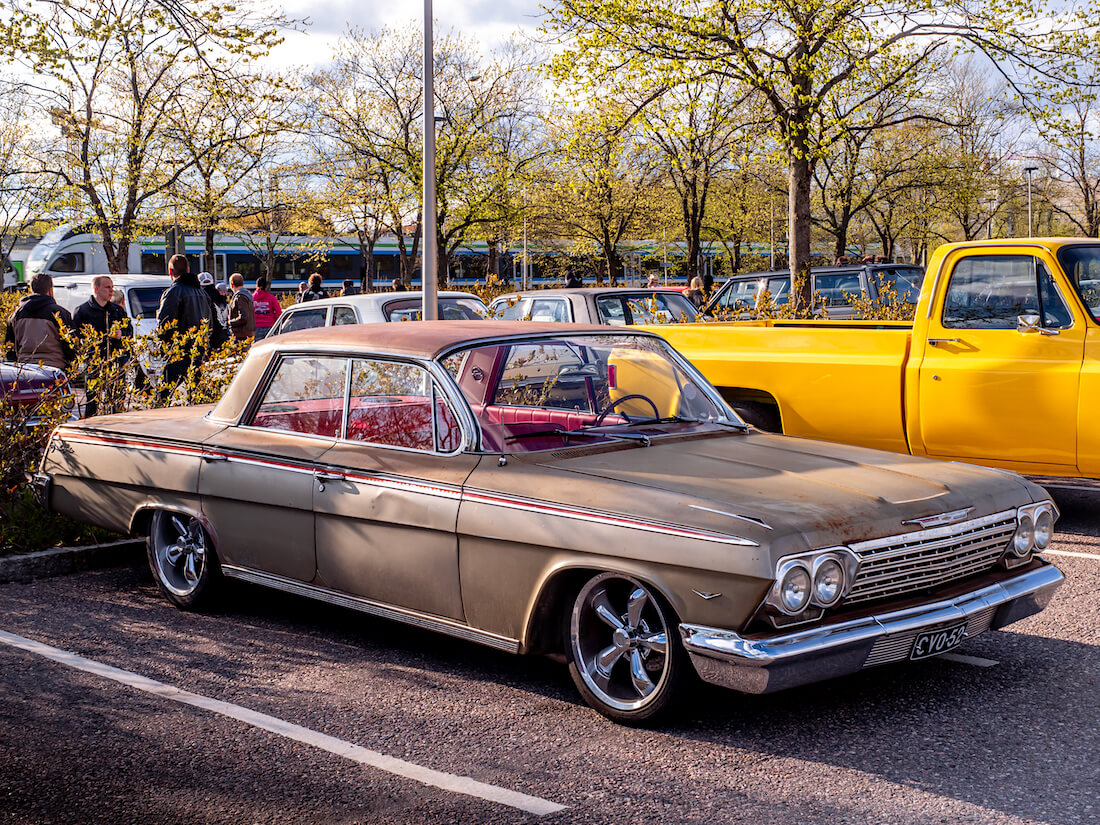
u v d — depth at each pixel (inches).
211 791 146.6
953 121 1765.5
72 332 343.0
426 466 187.0
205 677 193.2
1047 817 134.9
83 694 184.9
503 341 198.5
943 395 292.7
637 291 567.8
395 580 191.0
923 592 166.6
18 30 798.5
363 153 1514.5
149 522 243.6
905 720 167.5
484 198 1534.2
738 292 763.4
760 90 666.8
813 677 151.8
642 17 674.2
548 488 171.0
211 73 543.8
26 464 302.8
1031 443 281.1
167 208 1237.7
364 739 164.1
